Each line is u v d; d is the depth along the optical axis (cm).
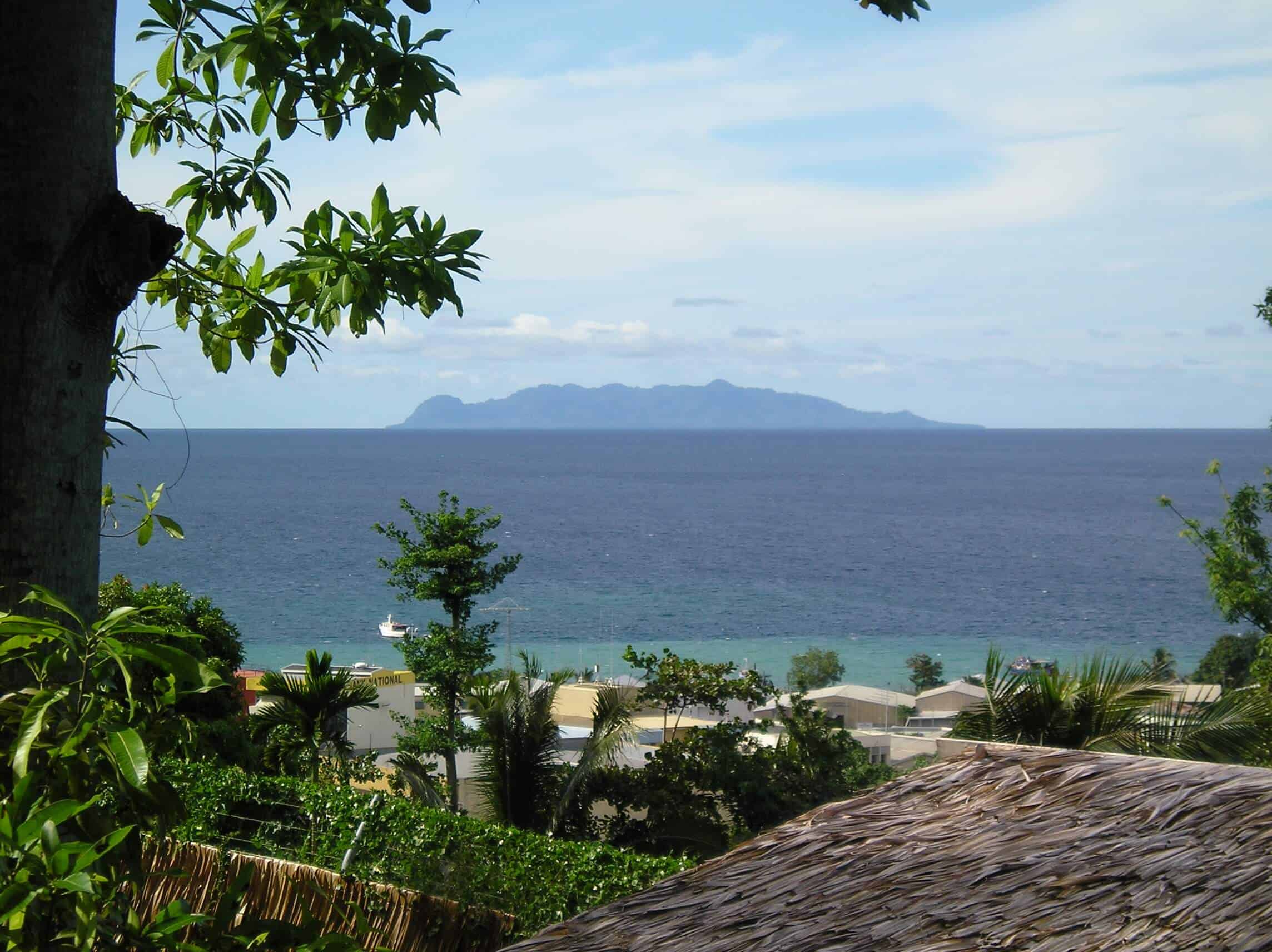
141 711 338
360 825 1016
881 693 4416
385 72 483
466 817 1004
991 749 431
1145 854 324
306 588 9156
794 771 1469
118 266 375
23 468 359
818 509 19175
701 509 18800
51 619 354
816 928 327
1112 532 16050
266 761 1479
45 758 308
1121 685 1044
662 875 886
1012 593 10475
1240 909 286
